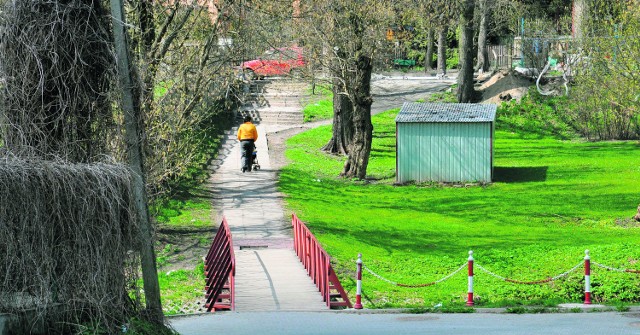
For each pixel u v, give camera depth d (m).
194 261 34.59
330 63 58.16
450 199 51.53
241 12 42.91
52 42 17.98
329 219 44.00
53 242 16.84
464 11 80.88
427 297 29.88
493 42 112.69
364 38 55.41
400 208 48.69
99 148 18.88
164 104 37.28
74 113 18.39
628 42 64.56
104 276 17.20
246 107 78.31
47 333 16.75
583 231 42.25
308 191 51.75
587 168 59.59
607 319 23.45
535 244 38.12
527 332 20.91
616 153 64.62
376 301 29.55
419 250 37.69
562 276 30.30
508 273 32.19
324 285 28.20
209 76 40.34
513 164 61.91
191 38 42.59
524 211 47.44
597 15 72.88
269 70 74.44
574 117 74.50
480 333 20.81
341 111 64.75
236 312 25.83
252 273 31.83
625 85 66.56
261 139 67.25
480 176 56.22
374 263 34.81
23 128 17.83
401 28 70.38
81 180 17.00
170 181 45.91
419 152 56.66
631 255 31.80
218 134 66.12
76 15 18.34
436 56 115.56
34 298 16.64
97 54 18.78
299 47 66.12
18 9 17.92
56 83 18.16
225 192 49.84
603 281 29.38
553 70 86.12
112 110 19.09
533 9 100.50
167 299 29.38
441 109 58.09
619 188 52.88
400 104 84.00
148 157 30.23
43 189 16.61
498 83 82.69
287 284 30.19
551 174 58.16
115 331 17.50
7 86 17.86
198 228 40.44
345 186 55.34
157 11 38.91
